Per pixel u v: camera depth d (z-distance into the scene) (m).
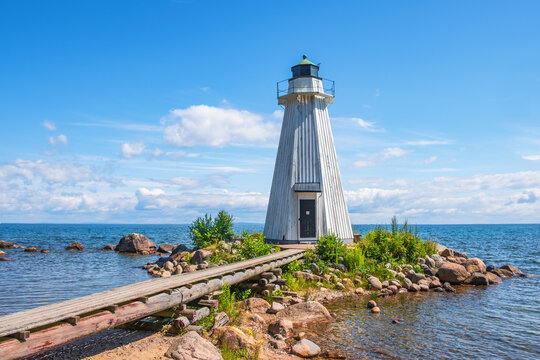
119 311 8.23
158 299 9.40
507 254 42.81
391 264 21.59
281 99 27.44
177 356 8.24
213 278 12.21
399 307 15.20
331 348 10.49
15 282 21.42
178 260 25.45
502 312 15.02
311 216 25.53
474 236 89.75
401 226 26.00
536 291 19.48
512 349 10.95
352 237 26.91
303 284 17.44
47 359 8.02
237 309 12.88
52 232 110.81
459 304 16.12
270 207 27.17
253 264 14.79
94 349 8.65
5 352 6.03
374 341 11.17
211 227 26.23
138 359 8.17
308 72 26.98
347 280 18.31
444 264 21.70
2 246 45.09
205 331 10.18
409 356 10.17
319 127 26.52
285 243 25.20
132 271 26.47
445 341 11.43
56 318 6.95
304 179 25.69
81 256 37.34
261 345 10.05
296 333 11.51
